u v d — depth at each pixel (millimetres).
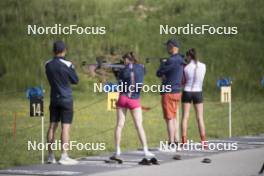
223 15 137250
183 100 52094
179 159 46219
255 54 128125
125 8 139250
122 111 45938
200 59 125500
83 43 125625
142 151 51625
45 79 120188
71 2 137000
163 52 124938
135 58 45719
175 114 50688
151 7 140250
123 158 47406
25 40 129375
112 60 120625
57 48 43781
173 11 138875
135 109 46062
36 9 135125
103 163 44688
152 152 50625
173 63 49812
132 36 128750
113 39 126938
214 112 90000
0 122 77188
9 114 86812
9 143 57844
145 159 43938
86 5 136875
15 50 127125
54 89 43625
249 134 66500
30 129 70125
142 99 104938
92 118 80625
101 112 87625
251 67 124812
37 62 124688
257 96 113938
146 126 72875
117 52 123625
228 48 128875
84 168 42188
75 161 44375
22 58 125625
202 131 52219
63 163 44094
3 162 46000
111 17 134875
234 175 39219
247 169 41688
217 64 124688
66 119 43719
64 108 43562
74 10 135500
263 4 141750
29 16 134000
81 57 121812
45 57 126375
